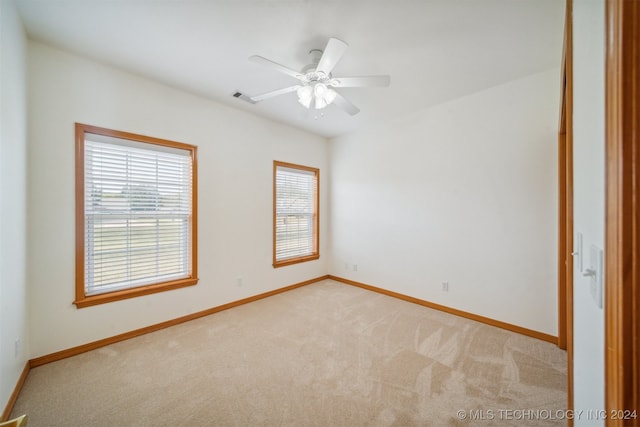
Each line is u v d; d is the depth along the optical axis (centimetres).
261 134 358
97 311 228
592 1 64
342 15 171
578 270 90
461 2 159
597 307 61
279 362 206
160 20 177
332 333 256
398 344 235
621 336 41
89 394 170
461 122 297
